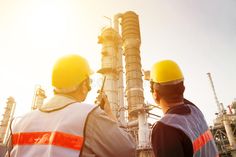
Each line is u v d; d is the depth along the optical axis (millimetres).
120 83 46156
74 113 1902
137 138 38219
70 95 2234
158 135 1991
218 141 42969
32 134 1886
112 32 47969
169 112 2182
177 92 2371
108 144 1852
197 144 1992
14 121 2174
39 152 1729
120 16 55219
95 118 1904
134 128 39219
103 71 42875
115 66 44719
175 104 2354
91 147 1784
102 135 1854
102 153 1830
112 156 1856
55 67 2348
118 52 49188
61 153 1664
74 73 2273
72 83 2244
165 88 2371
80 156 1668
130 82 44688
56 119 1910
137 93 43000
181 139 1910
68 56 2379
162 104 2412
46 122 1931
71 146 1707
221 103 47812
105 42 46969
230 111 46375
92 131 1827
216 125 45469
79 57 2404
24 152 1806
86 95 2377
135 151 2008
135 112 39688
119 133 1940
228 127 40750
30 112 2176
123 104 43688
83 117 1852
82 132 1774
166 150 1854
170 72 2410
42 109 2092
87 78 2369
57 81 2266
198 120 2297
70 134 1762
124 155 1896
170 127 1971
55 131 1788
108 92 40594
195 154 1917
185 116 2156
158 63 2564
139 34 52719
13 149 1909
